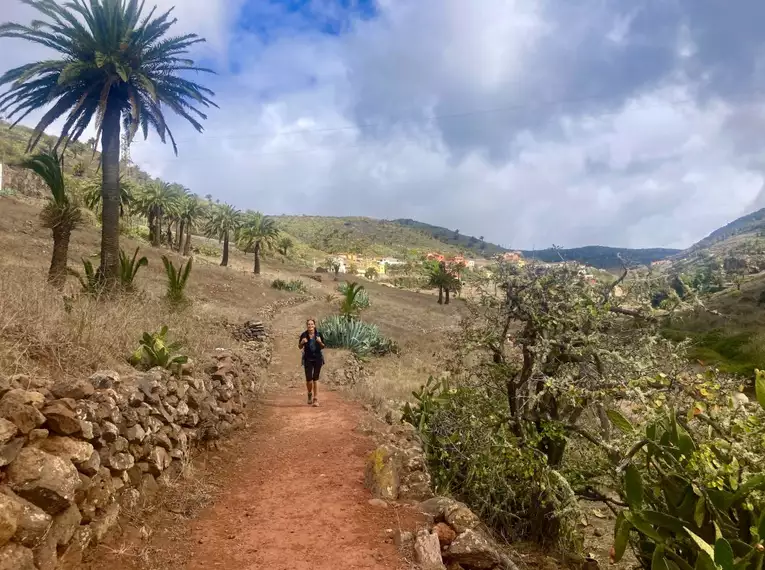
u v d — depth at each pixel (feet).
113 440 11.80
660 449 13.52
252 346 47.98
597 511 21.94
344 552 12.30
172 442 15.88
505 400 20.49
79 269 97.40
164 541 11.93
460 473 19.70
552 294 17.24
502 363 19.38
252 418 26.89
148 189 181.06
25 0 46.57
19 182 211.82
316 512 14.66
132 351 18.25
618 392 15.89
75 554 9.36
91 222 162.61
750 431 12.42
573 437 19.47
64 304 18.47
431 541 12.53
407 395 39.34
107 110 52.21
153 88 48.70
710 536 12.36
